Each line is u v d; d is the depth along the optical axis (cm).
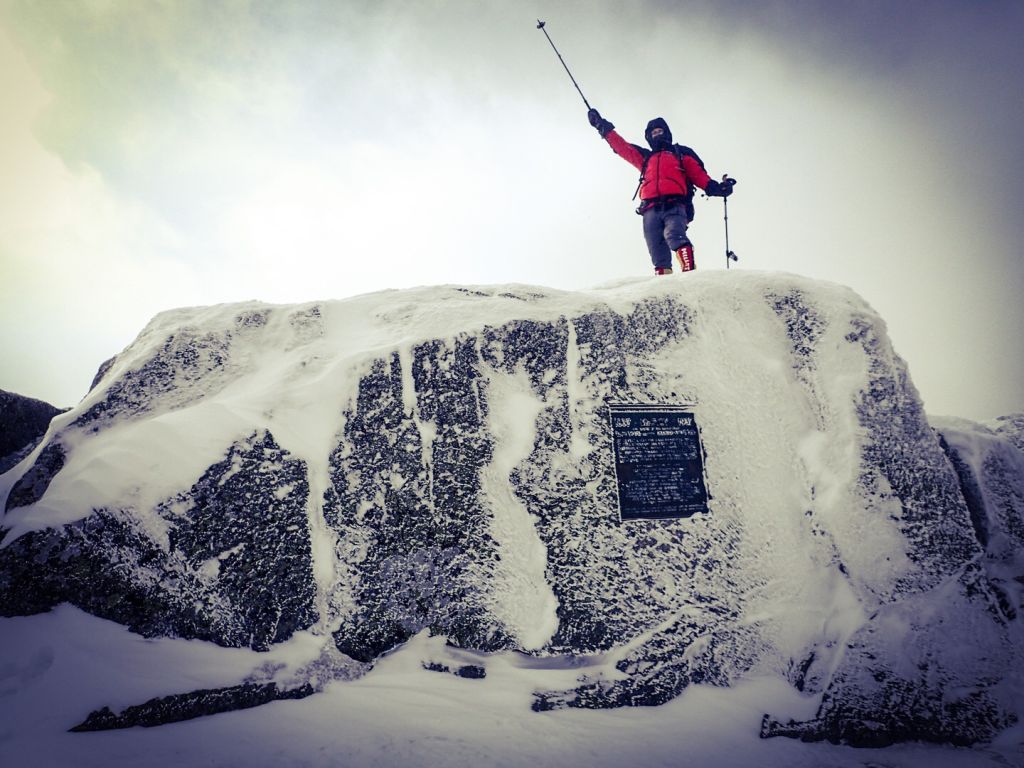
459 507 288
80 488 254
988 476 348
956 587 298
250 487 275
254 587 256
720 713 257
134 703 211
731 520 313
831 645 287
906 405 334
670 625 281
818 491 321
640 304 363
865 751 253
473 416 313
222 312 373
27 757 182
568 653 266
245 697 226
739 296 373
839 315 356
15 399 392
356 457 297
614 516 302
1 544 247
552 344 341
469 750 212
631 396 333
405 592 268
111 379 334
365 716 225
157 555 251
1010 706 272
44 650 221
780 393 346
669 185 512
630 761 220
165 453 273
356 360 322
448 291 388
